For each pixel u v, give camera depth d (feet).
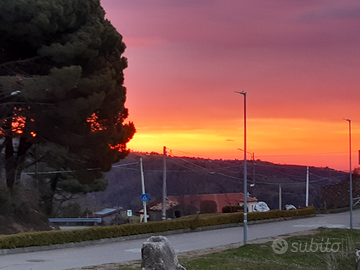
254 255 70.90
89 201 238.68
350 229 113.60
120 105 101.19
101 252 73.15
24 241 72.69
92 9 95.25
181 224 109.50
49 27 83.51
